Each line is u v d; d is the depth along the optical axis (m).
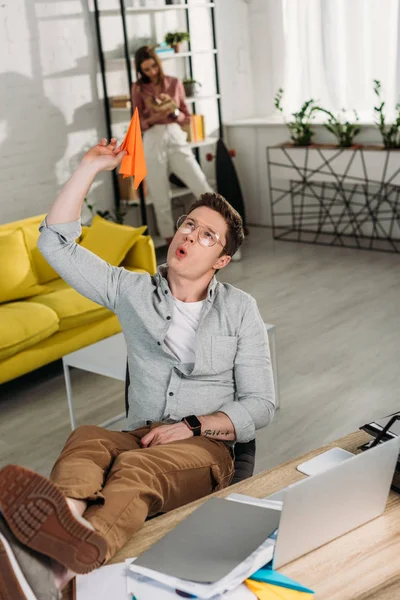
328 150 5.97
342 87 6.20
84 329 4.01
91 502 1.52
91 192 5.78
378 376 3.71
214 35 6.25
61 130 5.45
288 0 6.32
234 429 1.94
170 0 6.06
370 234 6.27
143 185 5.70
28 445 3.34
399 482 1.55
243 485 1.60
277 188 6.72
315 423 3.32
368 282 5.16
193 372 1.98
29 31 5.15
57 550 1.25
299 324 4.49
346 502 1.37
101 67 5.61
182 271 1.99
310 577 1.29
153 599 1.26
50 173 5.43
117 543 1.41
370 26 5.95
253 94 6.94
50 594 1.26
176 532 1.42
